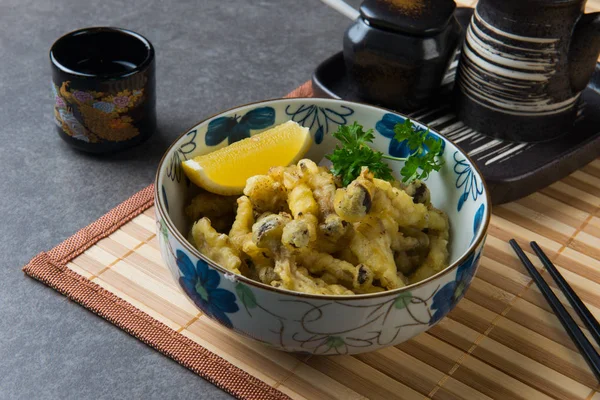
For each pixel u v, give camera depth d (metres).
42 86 0.72
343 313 0.47
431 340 0.54
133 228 0.60
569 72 0.62
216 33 0.78
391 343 0.50
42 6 0.80
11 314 0.55
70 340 0.54
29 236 0.60
